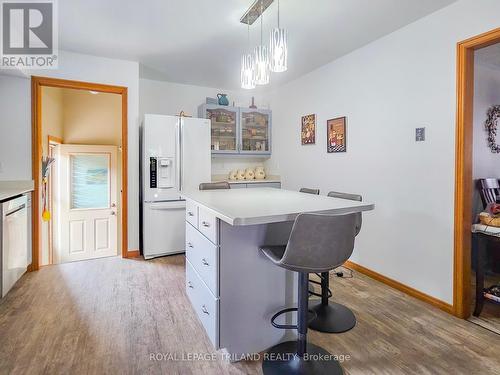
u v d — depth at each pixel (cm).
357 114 310
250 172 471
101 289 266
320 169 368
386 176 278
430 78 237
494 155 335
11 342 184
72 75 322
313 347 178
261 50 207
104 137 462
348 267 324
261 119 479
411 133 253
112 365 165
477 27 206
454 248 222
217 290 165
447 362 169
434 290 237
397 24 255
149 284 278
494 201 304
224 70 382
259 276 176
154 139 353
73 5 228
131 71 350
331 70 346
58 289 265
